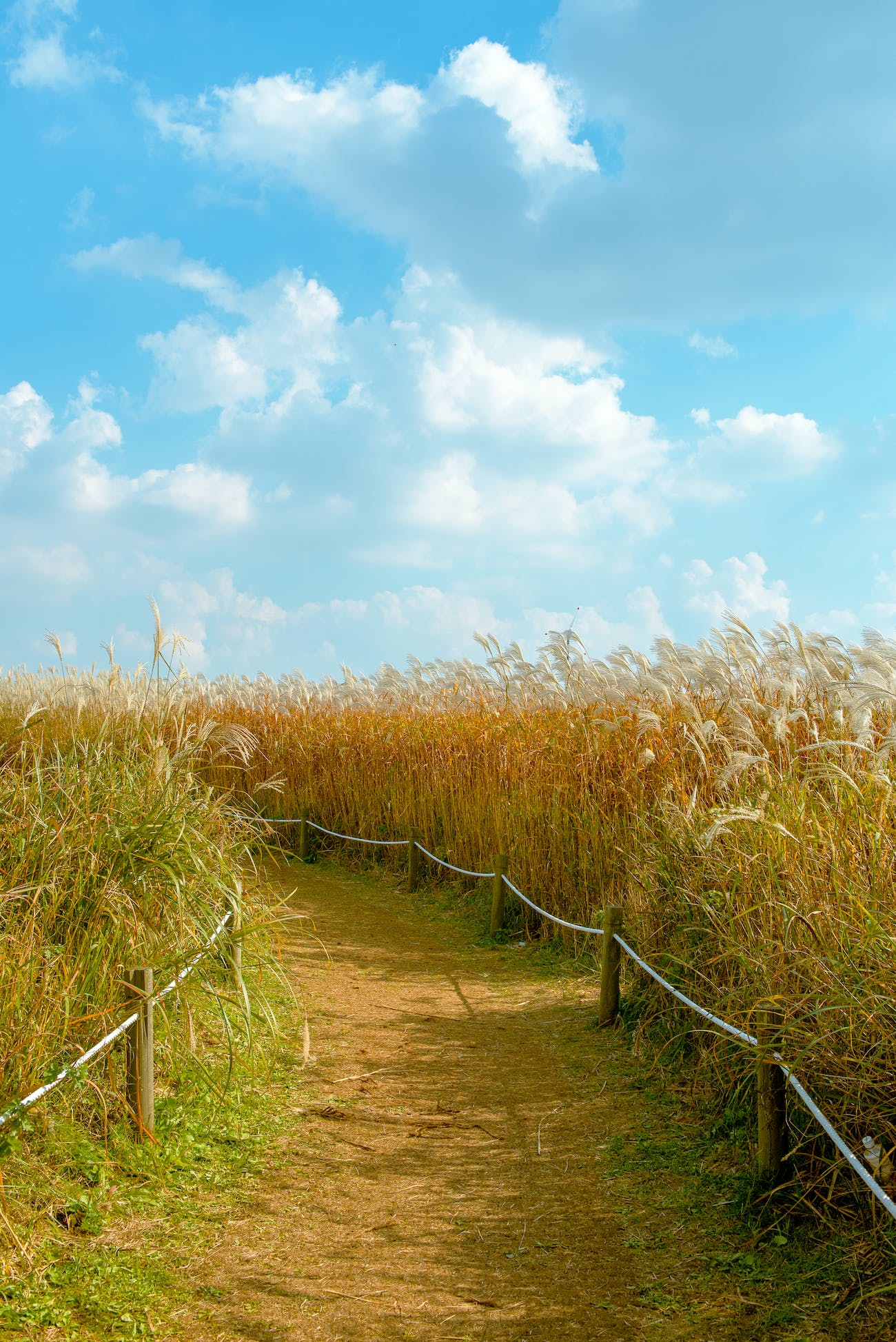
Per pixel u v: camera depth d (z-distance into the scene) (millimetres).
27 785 5539
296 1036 6047
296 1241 3723
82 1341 2986
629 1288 3414
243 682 17641
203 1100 4809
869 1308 3127
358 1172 4336
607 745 8703
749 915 4840
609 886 7844
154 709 7582
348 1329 3170
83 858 4973
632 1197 4062
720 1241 3652
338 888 11383
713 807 6137
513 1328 3193
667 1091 5094
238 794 14211
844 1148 3385
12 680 15055
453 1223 3900
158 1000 4941
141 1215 3762
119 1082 4375
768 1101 3875
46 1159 3807
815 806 5352
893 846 4598
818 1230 3578
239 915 5848
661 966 5742
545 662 11242
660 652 9078
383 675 14820
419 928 9523
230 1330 3131
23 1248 3266
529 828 9008
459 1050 6012
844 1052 3838
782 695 7652
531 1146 4625
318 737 14188
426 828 11273
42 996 4047
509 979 7746
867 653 6551
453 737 11727
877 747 5852
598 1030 6262
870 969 3889
